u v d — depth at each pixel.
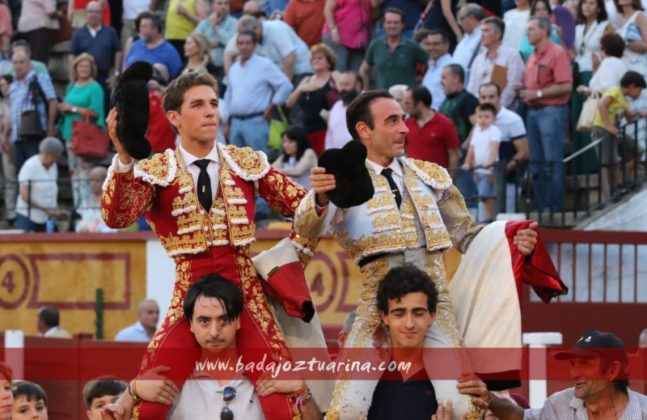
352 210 13.79
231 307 13.11
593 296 25.89
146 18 32.78
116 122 12.88
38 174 33.19
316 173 12.88
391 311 13.30
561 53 28.30
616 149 28.41
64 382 24.44
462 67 29.14
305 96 30.48
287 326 13.98
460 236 14.30
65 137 34.25
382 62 30.45
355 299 26.25
